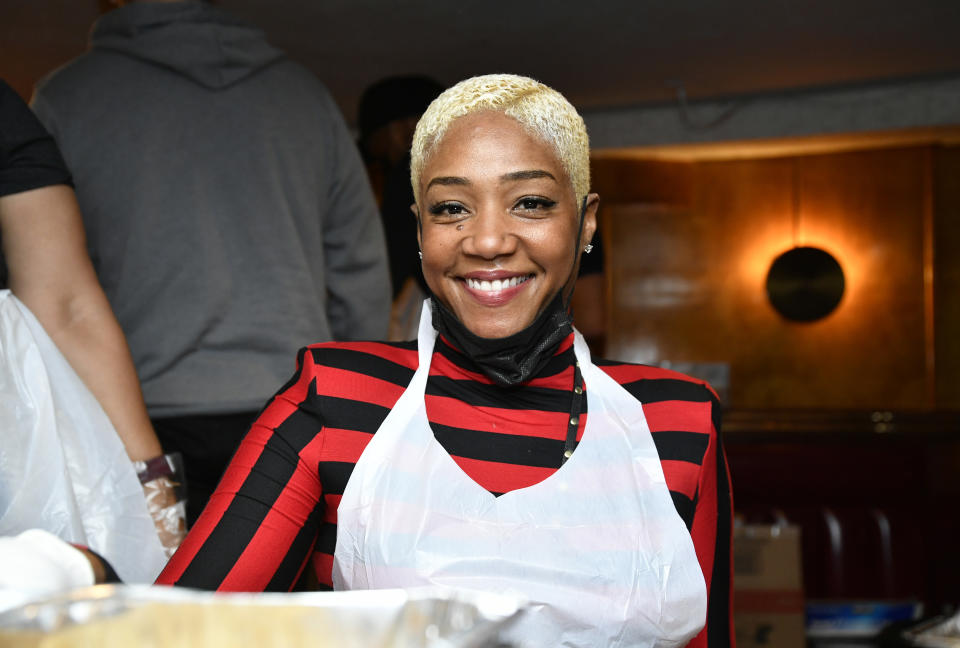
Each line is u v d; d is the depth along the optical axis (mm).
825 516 3699
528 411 1014
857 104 4996
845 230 5398
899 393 5320
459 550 906
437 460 949
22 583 600
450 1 3670
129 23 1579
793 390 5473
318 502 987
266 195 1646
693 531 1037
